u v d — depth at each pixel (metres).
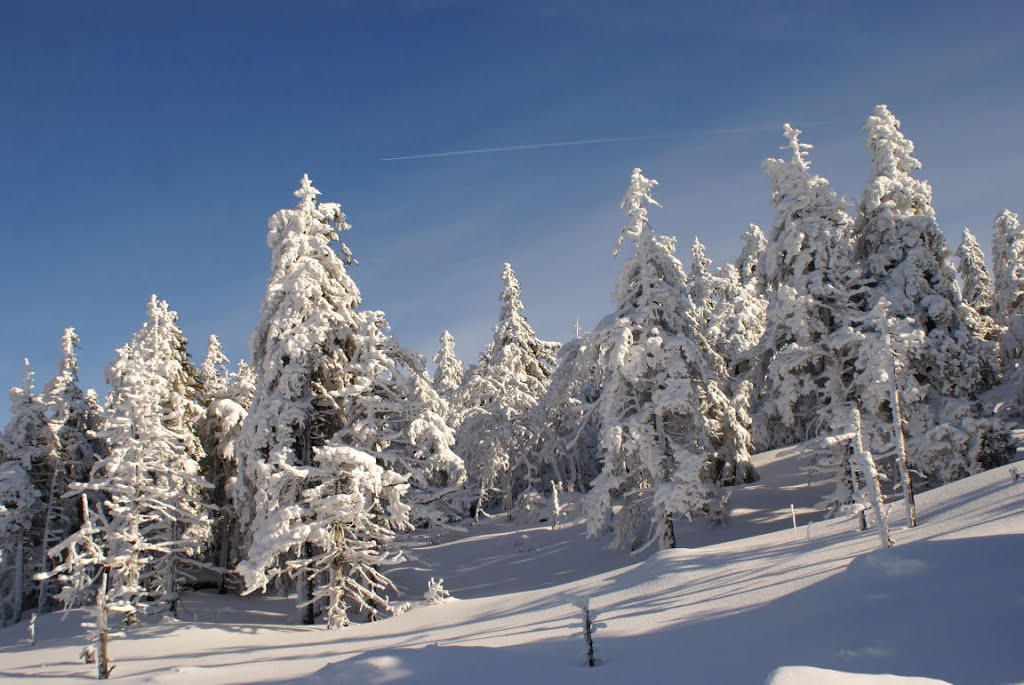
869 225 31.09
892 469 27.66
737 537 29.80
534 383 50.81
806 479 35.50
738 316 44.84
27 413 37.00
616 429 28.61
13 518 34.34
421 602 24.97
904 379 26.44
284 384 26.55
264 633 22.86
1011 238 54.62
